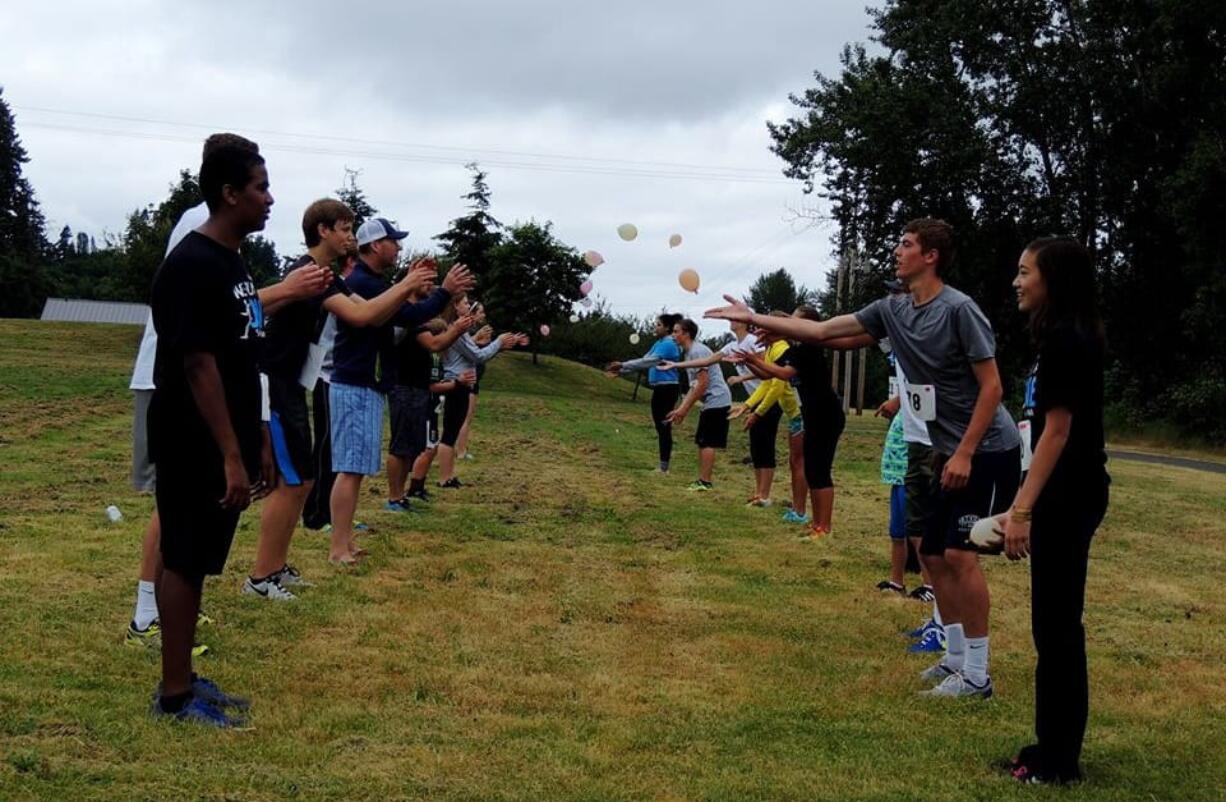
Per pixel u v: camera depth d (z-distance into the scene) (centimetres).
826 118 3262
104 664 409
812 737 381
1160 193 2925
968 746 378
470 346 1002
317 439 751
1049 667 349
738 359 784
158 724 347
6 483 867
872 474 1365
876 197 3200
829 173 3250
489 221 4016
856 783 334
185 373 342
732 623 552
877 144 3089
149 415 353
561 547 747
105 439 1222
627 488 1109
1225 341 2820
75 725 340
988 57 3164
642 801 311
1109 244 3266
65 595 507
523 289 3384
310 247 555
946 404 449
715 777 334
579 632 515
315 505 754
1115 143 3142
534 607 559
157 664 415
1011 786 340
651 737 371
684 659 479
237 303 355
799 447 926
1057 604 349
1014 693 452
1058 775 346
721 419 1118
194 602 357
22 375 1947
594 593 601
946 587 464
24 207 7825
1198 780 354
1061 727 347
